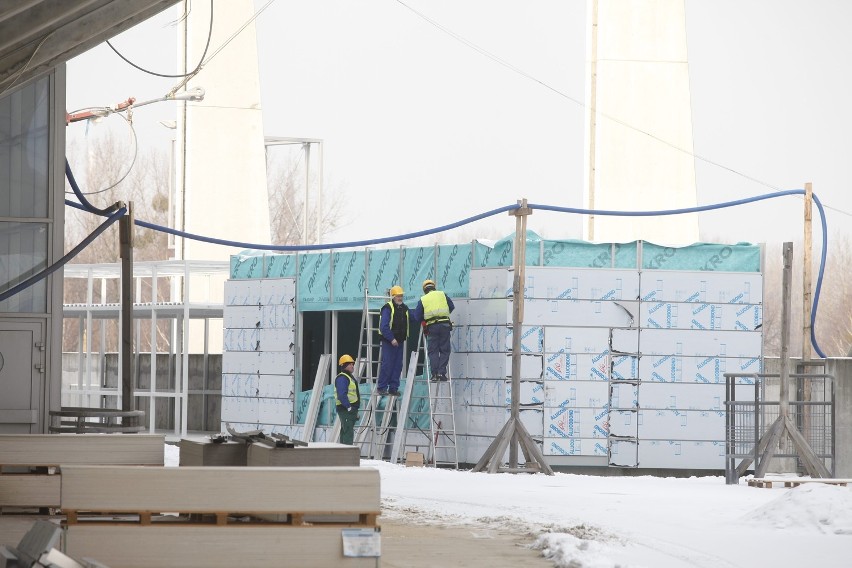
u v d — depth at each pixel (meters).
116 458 20.69
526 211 43.44
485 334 46.50
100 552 15.22
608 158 69.12
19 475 19.81
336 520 16.00
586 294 46.28
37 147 30.61
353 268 51.16
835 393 41.31
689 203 69.06
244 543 15.41
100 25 25.94
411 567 19.91
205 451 19.61
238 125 80.31
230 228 79.81
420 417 48.28
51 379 30.36
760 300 47.09
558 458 45.88
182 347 58.72
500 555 21.36
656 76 69.69
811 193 48.09
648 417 46.41
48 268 30.05
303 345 55.12
